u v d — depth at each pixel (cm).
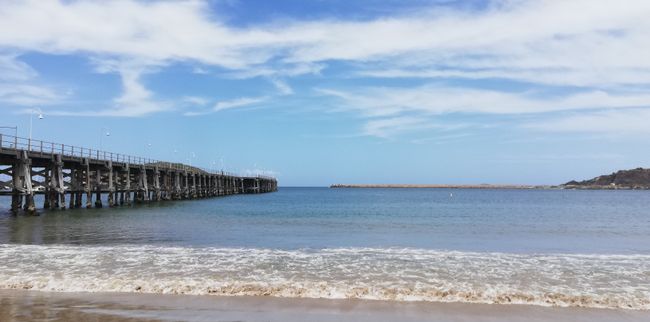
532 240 2173
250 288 1088
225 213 3866
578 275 1288
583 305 990
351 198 10094
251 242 1950
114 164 4259
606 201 8944
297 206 5744
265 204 6112
